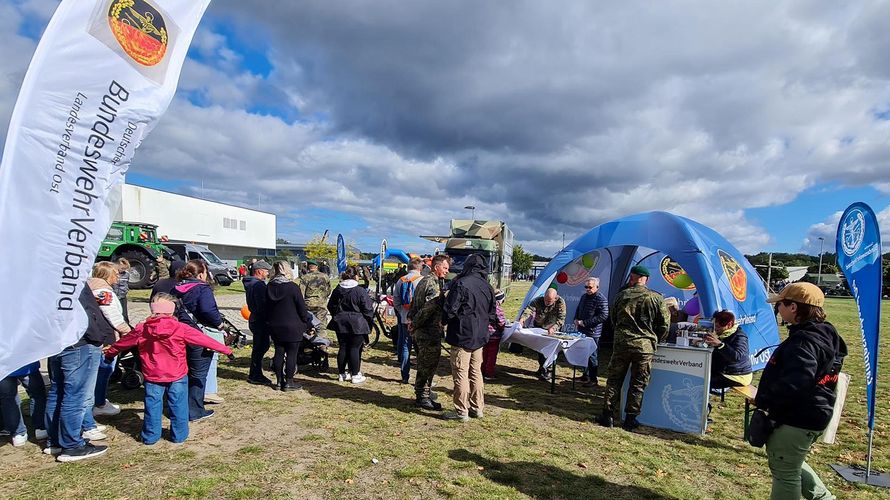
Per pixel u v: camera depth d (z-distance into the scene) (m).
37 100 3.00
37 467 3.68
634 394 5.11
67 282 3.15
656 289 10.22
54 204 3.08
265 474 3.67
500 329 7.34
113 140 3.32
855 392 7.26
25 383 4.20
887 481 4.02
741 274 7.53
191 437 4.41
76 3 3.13
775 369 2.83
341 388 6.30
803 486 3.03
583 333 7.41
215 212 49.31
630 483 3.83
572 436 4.87
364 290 6.59
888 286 39.88
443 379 7.07
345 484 3.58
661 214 7.78
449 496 3.46
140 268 17.50
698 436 5.05
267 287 6.02
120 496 3.25
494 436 4.75
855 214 4.35
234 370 7.12
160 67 3.55
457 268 16.64
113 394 5.63
